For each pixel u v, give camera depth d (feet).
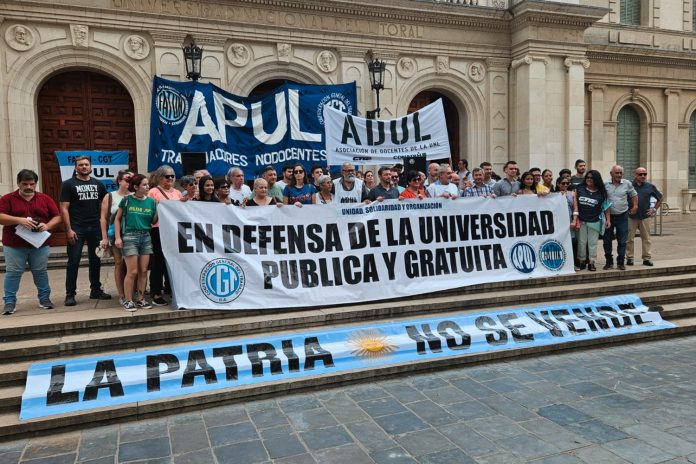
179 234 19.12
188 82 34.76
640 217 28.09
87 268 30.58
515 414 14.74
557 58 47.73
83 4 35.12
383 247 21.95
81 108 37.37
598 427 13.85
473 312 21.67
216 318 19.26
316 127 37.29
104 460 12.51
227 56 39.40
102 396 14.88
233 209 20.02
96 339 16.89
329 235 21.17
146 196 19.24
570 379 17.46
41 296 19.60
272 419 14.62
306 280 20.62
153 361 16.11
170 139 34.53
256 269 19.94
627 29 57.72
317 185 26.96
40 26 34.50
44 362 15.46
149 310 19.03
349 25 42.73
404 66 44.98
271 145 36.27
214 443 13.26
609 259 27.12
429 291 22.30
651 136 60.59
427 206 22.84
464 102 47.83
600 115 57.21
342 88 38.04
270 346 17.47
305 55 41.78
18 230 18.75
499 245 24.22
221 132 35.24
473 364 18.86
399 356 18.40
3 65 33.68
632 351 20.61
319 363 17.40
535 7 45.19
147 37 37.27
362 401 15.80
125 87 37.42
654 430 13.66
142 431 14.02
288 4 40.34
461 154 49.14
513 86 48.62
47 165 36.73
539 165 47.29
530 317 21.33
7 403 14.43
